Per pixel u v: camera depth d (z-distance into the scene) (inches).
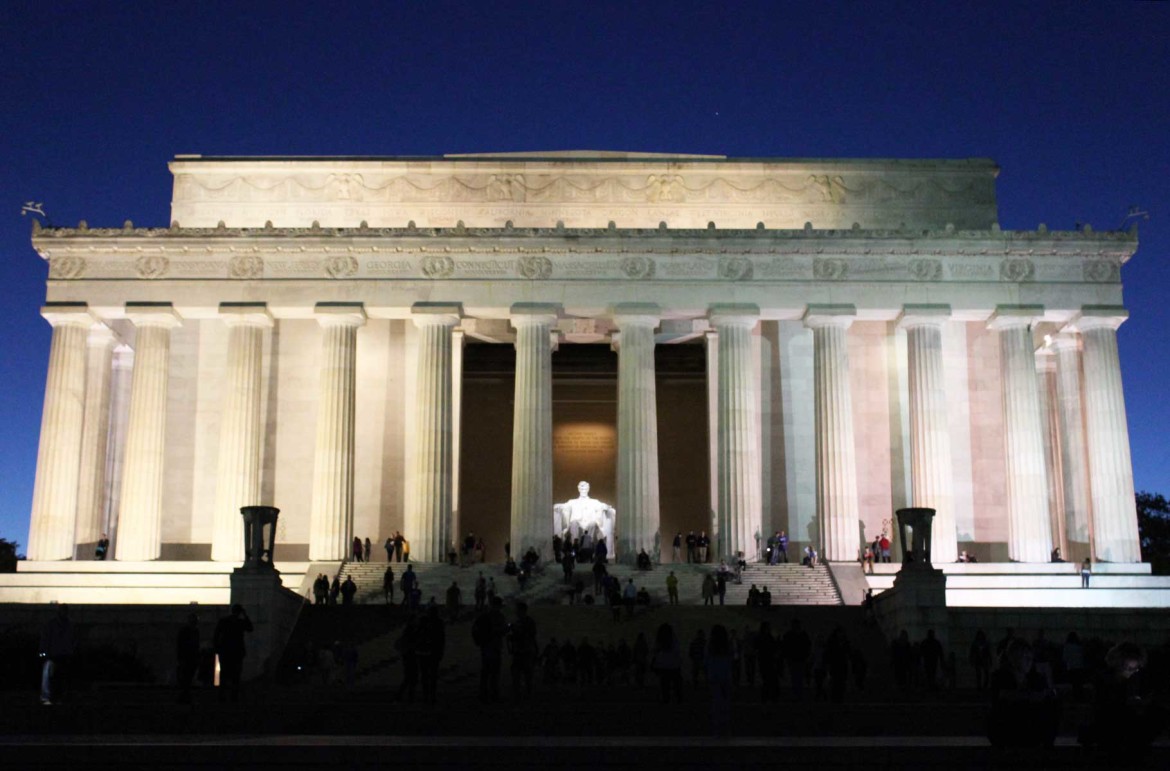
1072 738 1031.0
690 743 927.0
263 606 1800.0
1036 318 2509.8
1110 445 2471.7
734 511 2459.4
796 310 2529.5
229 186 2810.0
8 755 875.4
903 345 2736.2
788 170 2824.8
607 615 1989.4
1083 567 2300.7
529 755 888.9
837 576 2297.0
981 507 2699.3
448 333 2524.6
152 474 2481.5
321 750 888.3
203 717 1111.0
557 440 3056.1
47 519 2423.7
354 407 2522.1
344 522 2460.6
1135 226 2509.8
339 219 2792.8
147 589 2274.9
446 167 2805.1
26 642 1573.6
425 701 1233.4
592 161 2805.1
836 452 2474.2
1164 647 1547.7
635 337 2507.4
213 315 2532.0
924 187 2834.6
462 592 2246.6
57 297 2511.1
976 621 1780.3
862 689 1562.5
